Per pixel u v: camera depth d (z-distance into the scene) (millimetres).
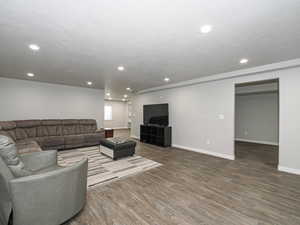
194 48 2393
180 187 2391
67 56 2750
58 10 1499
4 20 1660
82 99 6008
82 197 1745
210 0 1359
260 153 4457
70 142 4641
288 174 2912
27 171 1589
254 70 3328
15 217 1330
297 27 1794
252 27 1802
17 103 4672
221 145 4070
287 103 3035
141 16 1598
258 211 1816
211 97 4293
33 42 2201
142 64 3184
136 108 7160
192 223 1609
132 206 1893
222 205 1931
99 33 1949
